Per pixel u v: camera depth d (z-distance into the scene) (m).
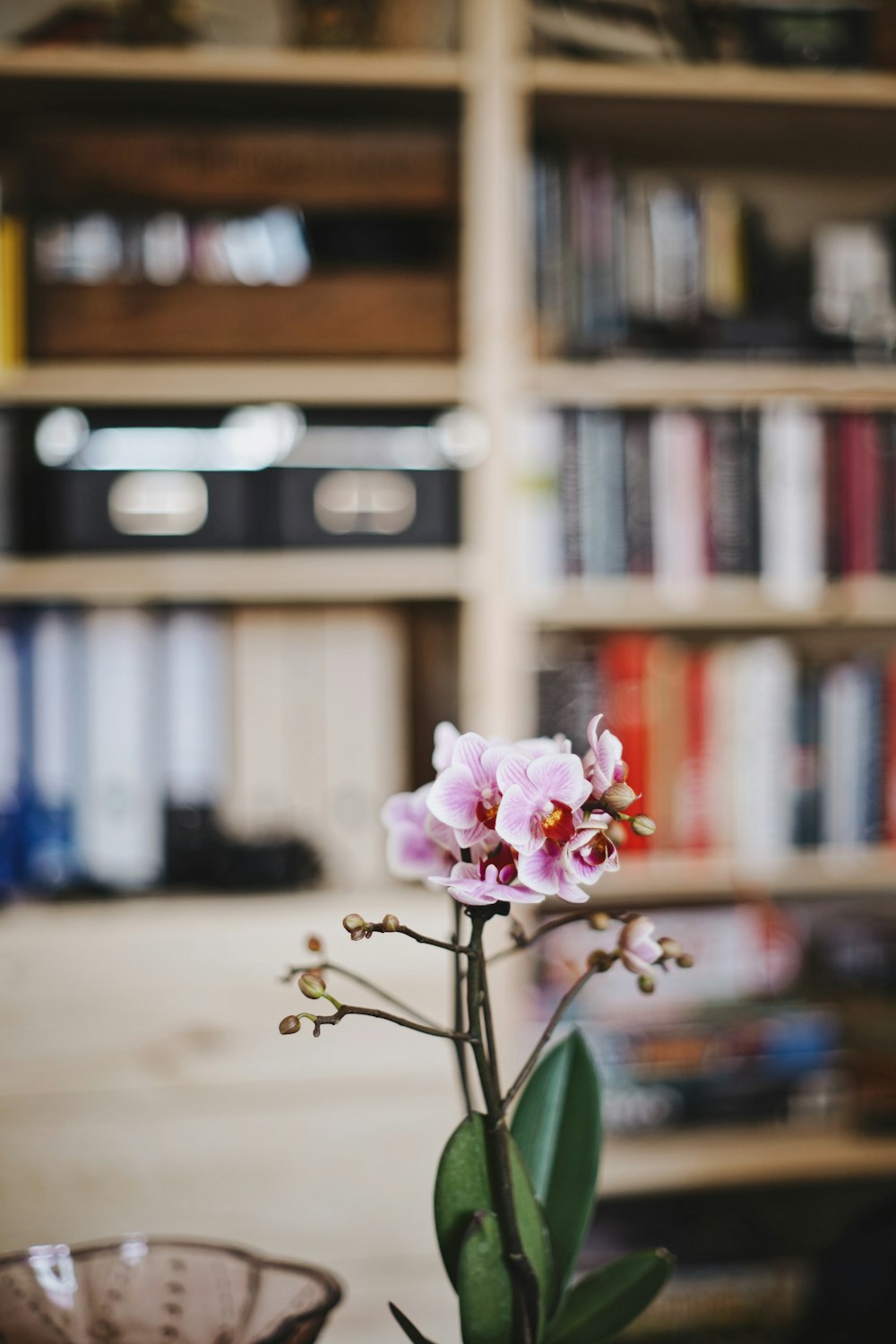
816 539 2.41
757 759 2.42
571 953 2.39
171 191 2.27
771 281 2.47
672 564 2.38
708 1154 2.36
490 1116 1.17
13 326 2.27
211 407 2.31
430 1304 2.22
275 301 2.29
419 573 2.29
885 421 2.43
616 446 2.37
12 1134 2.20
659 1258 1.26
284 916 2.24
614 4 2.36
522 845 1.12
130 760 2.33
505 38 2.28
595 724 1.21
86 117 2.38
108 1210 2.20
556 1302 1.22
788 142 2.54
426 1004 2.24
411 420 2.31
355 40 2.31
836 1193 2.58
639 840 2.39
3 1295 1.31
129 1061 2.21
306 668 2.36
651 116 2.44
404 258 2.37
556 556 2.36
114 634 2.32
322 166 2.29
